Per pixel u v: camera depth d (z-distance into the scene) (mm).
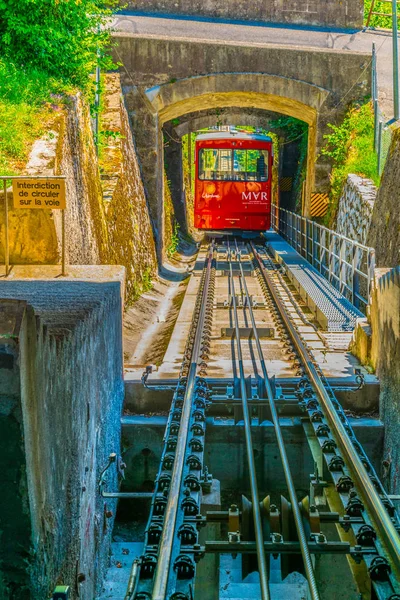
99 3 19594
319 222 24172
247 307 15727
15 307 4375
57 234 10477
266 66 23250
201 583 6781
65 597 4531
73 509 5844
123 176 18641
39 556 4625
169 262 25203
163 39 22734
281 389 9930
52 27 14492
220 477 9695
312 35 27203
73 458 5863
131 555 8711
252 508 6750
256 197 28344
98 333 7496
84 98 15648
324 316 14344
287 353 11938
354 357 11703
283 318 13938
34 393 4508
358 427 9703
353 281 15734
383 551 6055
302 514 6625
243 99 25312
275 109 26469
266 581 5570
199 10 26938
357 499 6910
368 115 22984
